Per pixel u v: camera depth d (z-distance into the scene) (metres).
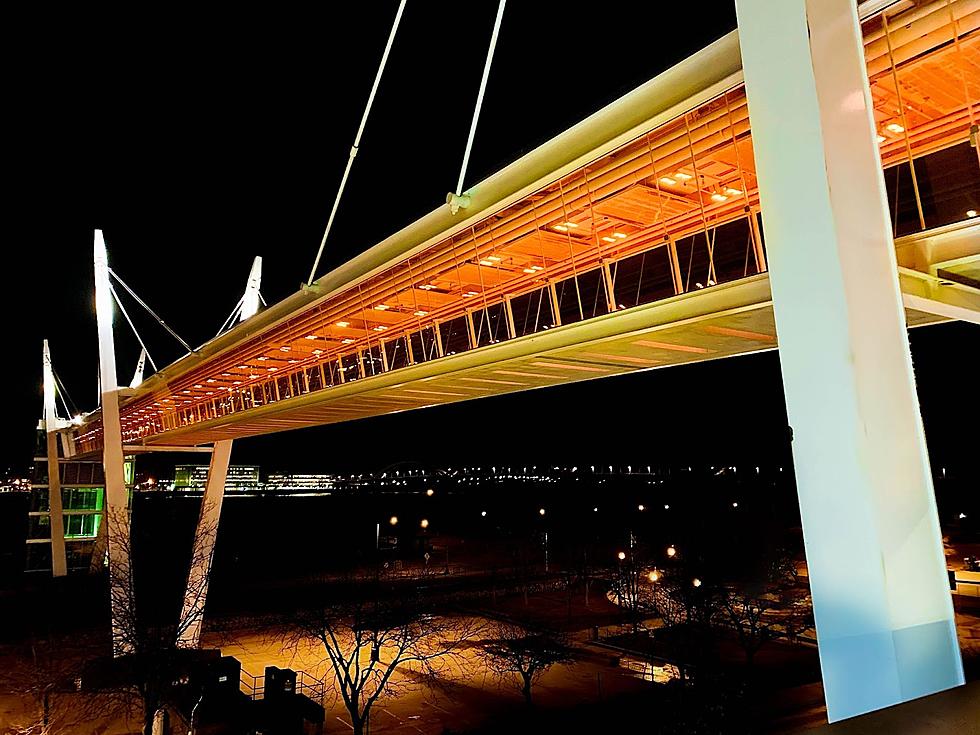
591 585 67.19
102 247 56.91
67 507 85.75
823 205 5.18
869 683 4.58
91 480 87.56
